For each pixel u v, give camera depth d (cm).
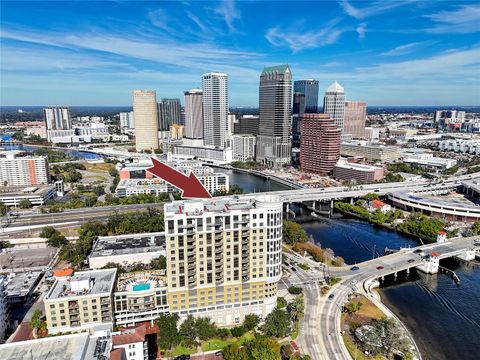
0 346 16250
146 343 18400
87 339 16962
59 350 16150
